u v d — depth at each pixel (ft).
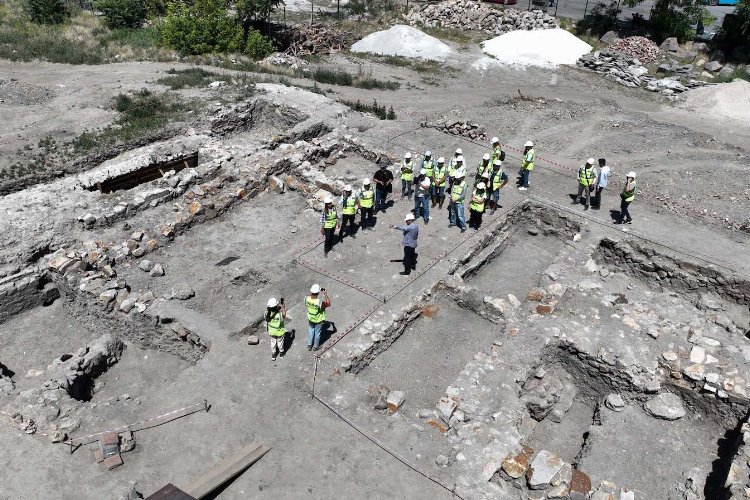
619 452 45.60
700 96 118.52
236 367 49.26
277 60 141.49
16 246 61.11
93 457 41.37
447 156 89.51
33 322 58.23
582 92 128.06
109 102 104.78
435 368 53.26
